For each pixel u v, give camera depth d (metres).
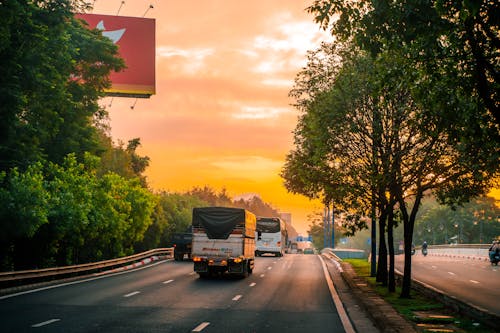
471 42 12.63
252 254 35.28
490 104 12.72
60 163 35.09
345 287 27.45
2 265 28.86
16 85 27.16
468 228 123.50
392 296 22.61
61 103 33.53
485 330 13.88
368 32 13.83
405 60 14.04
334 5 13.98
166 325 14.45
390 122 22.91
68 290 22.92
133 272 34.41
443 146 21.25
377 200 26.36
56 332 12.93
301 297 22.52
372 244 35.09
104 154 53.41
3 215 24.06
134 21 56.66
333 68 24.97
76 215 29.33
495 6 11.93
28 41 28.06
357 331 14.43
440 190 25.36
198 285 26.44
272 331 14.10
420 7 12.91
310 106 25.42
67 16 32.72
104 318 15.38
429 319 15.69
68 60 32.53
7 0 25.08
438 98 14.00
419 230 133.00
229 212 30.98
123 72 55.81
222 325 14.78
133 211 44.16
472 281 31.34
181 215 67.31
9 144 28.45
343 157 25.22
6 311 16.41
